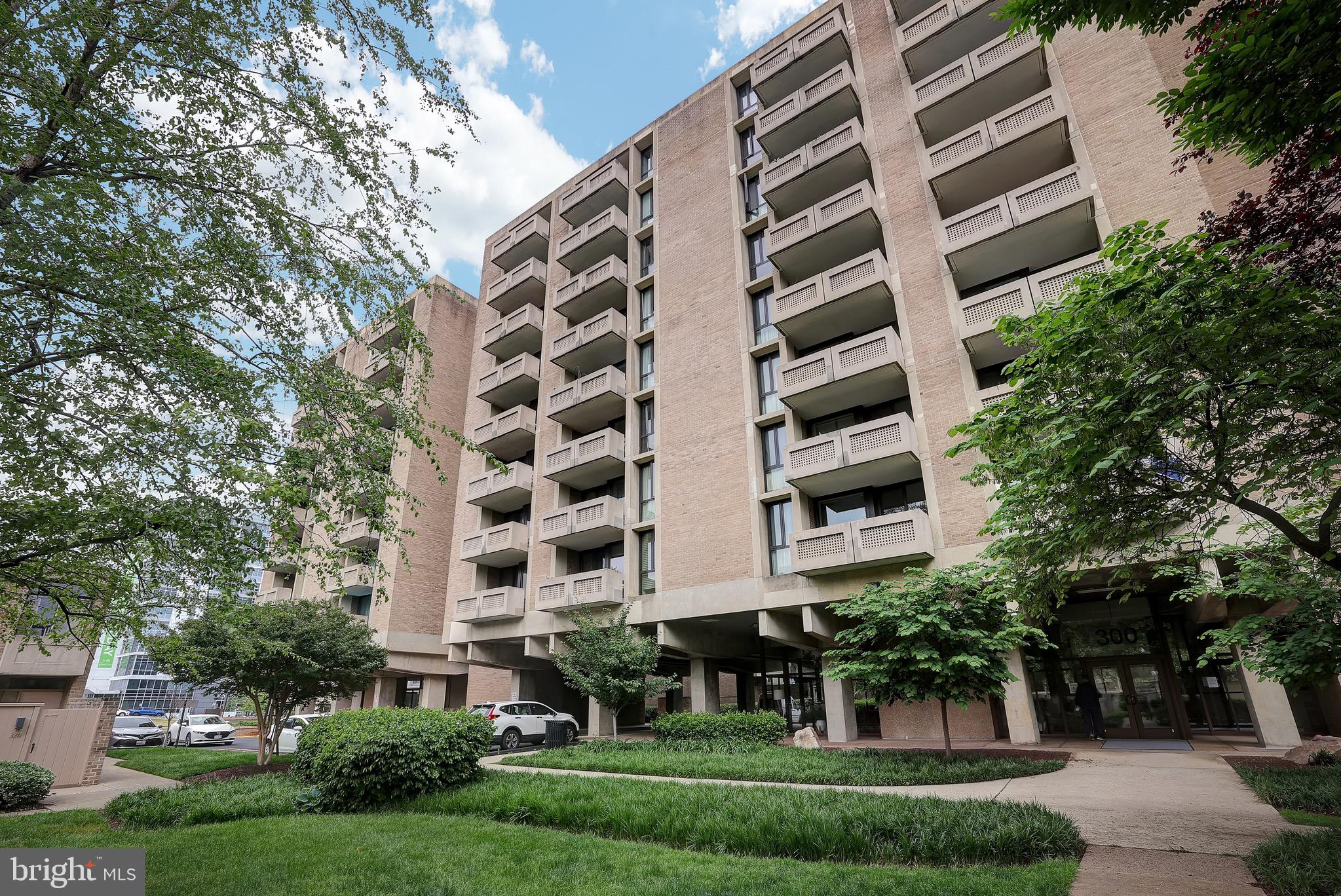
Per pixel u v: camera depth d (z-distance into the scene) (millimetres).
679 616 19375
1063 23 5609
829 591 16844
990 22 18953
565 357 25875
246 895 5336
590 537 22891
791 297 19328
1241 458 5816
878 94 20703
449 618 27547
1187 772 9945
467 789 9523
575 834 7215
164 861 6398
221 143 6699
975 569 11383
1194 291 5492
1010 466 6855
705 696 20625
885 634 11594
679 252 23812
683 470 20812
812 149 20656
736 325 21125
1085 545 6625
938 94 18875
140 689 75812
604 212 27031
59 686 19703
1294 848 5102
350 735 9812
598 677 16375
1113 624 17266
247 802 9219
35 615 7438
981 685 11078
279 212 6578
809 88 21344
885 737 17203
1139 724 16391
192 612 6832
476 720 11047
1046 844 5613
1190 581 11031
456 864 6098
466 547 26547
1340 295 5273
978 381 17312
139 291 5336
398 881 5578
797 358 20344
